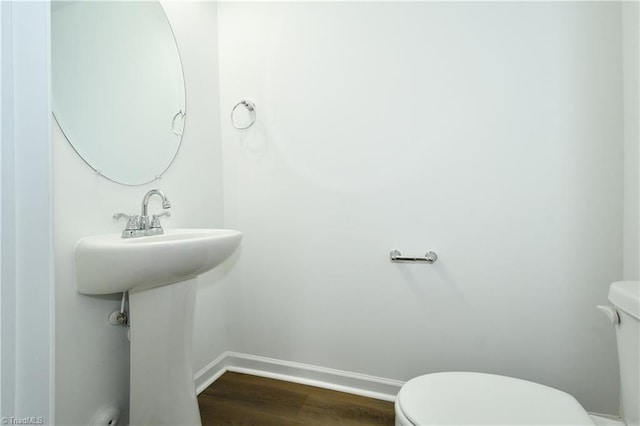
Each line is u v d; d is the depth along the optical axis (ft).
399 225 4.42
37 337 1.76
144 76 3.92
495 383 2.96
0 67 1.63
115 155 3.51
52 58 2.89
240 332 5.31
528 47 3.83
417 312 4.38
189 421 3.46
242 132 5.24
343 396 4.57
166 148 4.24
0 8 1.64
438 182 4.23
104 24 3.43
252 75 5.16
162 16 4.21
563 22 3.70
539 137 3.83
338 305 4.75
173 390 3.35
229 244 3.36
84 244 2.91
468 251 4.14
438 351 4.30
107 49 3.46
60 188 2.93
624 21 3.45
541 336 3.89
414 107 4.31
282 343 5.07
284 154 4.99
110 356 3.40
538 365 3.91
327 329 4.82
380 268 4.54
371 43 4.50
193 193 4.72
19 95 1.71
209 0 5.15
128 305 3.53
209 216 5.04
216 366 5.09
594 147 3.63
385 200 4.49
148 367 3.23
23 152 1.72
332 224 4.76
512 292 3.98
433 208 4.26
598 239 3.65
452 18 4.12
